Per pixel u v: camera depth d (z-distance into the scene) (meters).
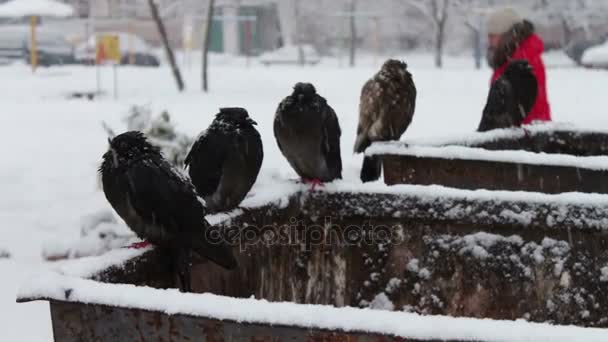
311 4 52.12
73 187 9.68
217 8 50.19
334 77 27.23
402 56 52.28
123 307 2.67
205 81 22.19
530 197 4.24
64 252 6.89
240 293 3.98
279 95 20.86
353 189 4.43
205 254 3.50
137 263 3.34
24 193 9.41
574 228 4.18
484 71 32.22
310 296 4.45
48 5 30.20
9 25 41.47
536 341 2.24
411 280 4.39
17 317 5.75
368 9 52.06
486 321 2.35
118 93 21.70
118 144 3.59
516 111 7.30
